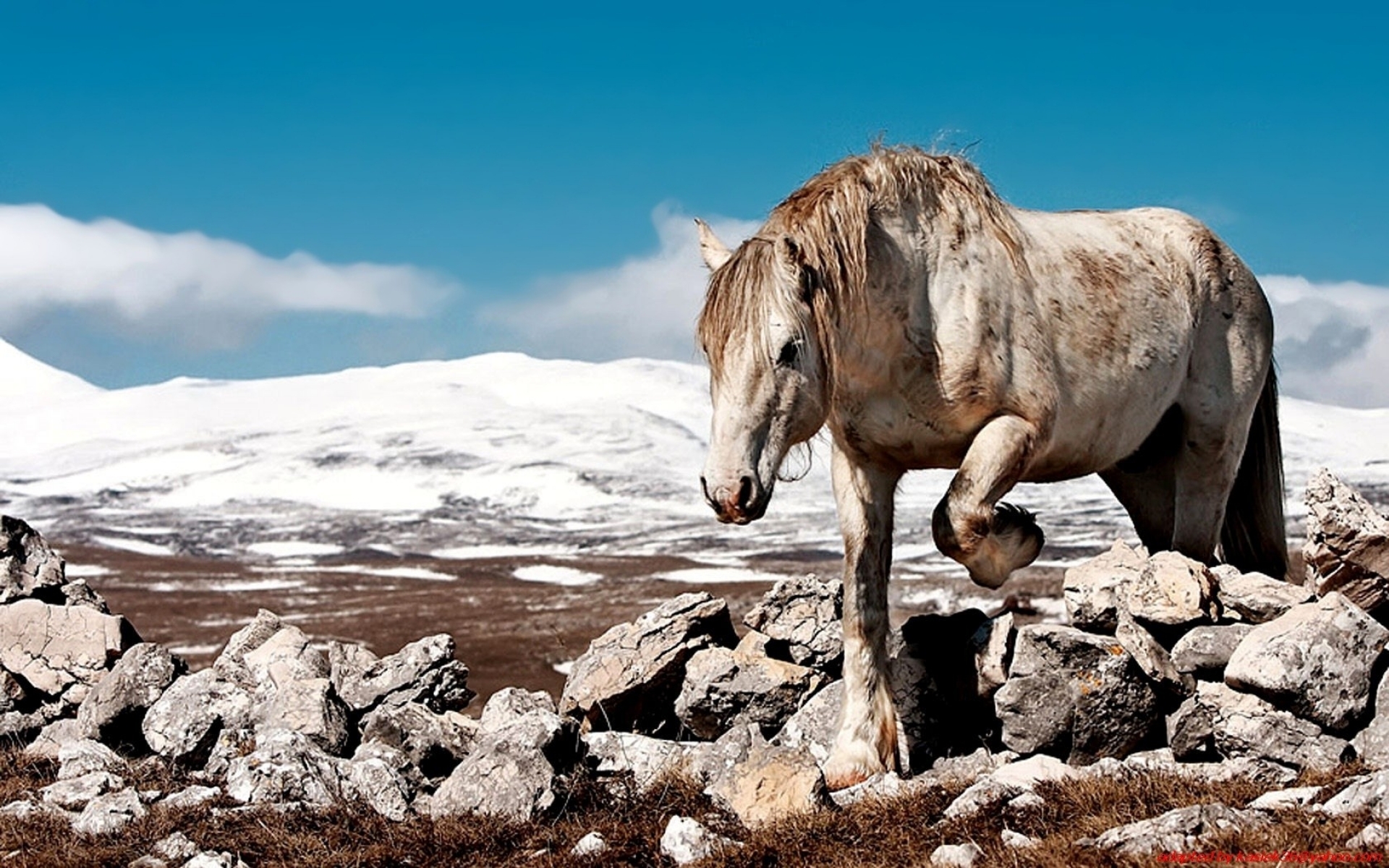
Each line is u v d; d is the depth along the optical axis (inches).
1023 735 289.9
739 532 5196.9
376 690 362.9
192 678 355.3
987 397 295.1
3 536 413.7
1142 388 329.1
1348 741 257.9
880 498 310.2
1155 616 290.2
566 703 353.1
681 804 269.7
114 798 291.7
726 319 271.3
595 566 3823.8
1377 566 298.0
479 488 7175.2
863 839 236.8
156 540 5728.3
